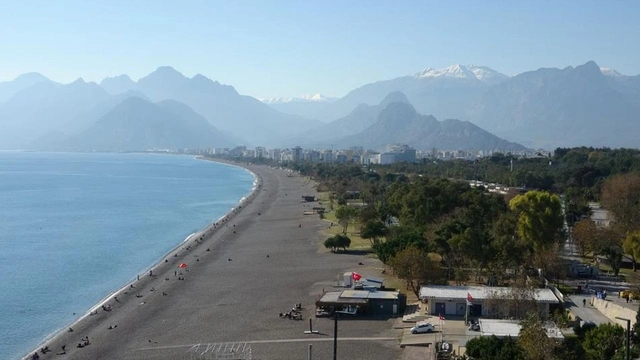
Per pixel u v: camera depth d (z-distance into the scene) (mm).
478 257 134375
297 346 100625
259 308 125438
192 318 120375
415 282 135125
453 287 120812
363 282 132000
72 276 166000
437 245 146625
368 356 95000
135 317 122812
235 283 148625
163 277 158500
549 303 109438
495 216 178500
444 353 91875
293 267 164750
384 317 116562
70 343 108188
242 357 95688
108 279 163000
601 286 134500
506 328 99125
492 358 80125
